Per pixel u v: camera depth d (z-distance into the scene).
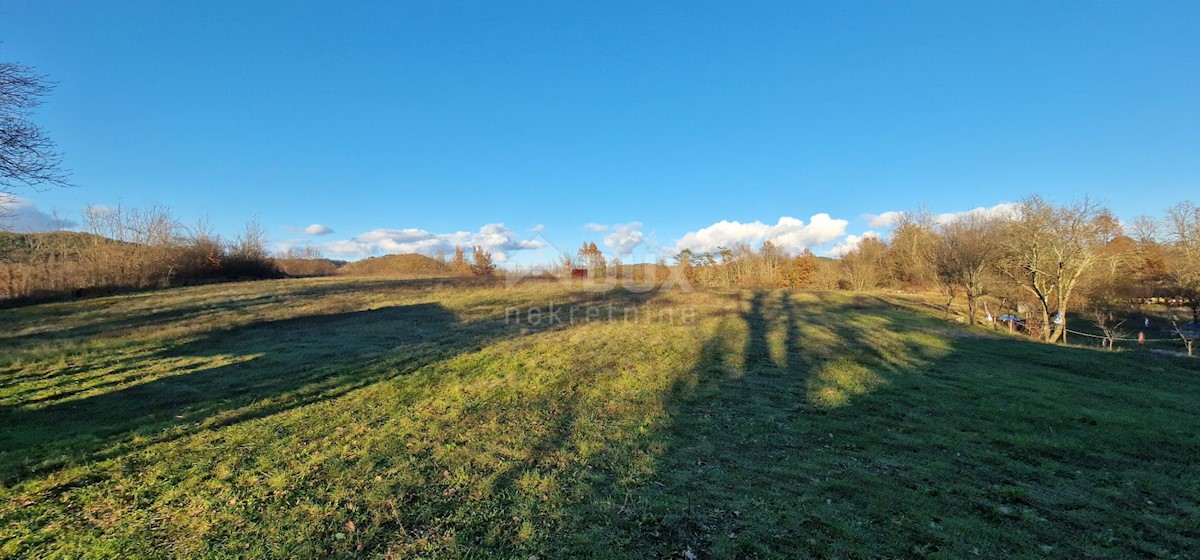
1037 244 19.36
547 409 7.20
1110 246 26.09
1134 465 5.43
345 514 3.99
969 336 16.52
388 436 5.88
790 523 3.89
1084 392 8.75
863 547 3.56
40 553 3.42
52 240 24.28
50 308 17.98
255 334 13.42
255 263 35.09
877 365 10.85
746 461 5.27
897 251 41.97
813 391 8.46
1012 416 7.15
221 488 4.44
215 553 3.44
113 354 10.59
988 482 4.86
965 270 22.75
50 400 7.27
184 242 29.66
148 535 3.67
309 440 5.70
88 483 4.51
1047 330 19.34
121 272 24.22
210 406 6.97
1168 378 10.33
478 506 4.14
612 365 10.30
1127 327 23.45
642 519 3.91
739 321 18.00
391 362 9.98
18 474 4.62
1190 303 21.97
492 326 15.62
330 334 13.54
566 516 3.96
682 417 6.91
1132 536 3.90
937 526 3.93
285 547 3.51
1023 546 3.68
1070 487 4.81
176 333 13.05
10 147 7.75
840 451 5.65
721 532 3.73
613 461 5.19
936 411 7.36
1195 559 3.61
